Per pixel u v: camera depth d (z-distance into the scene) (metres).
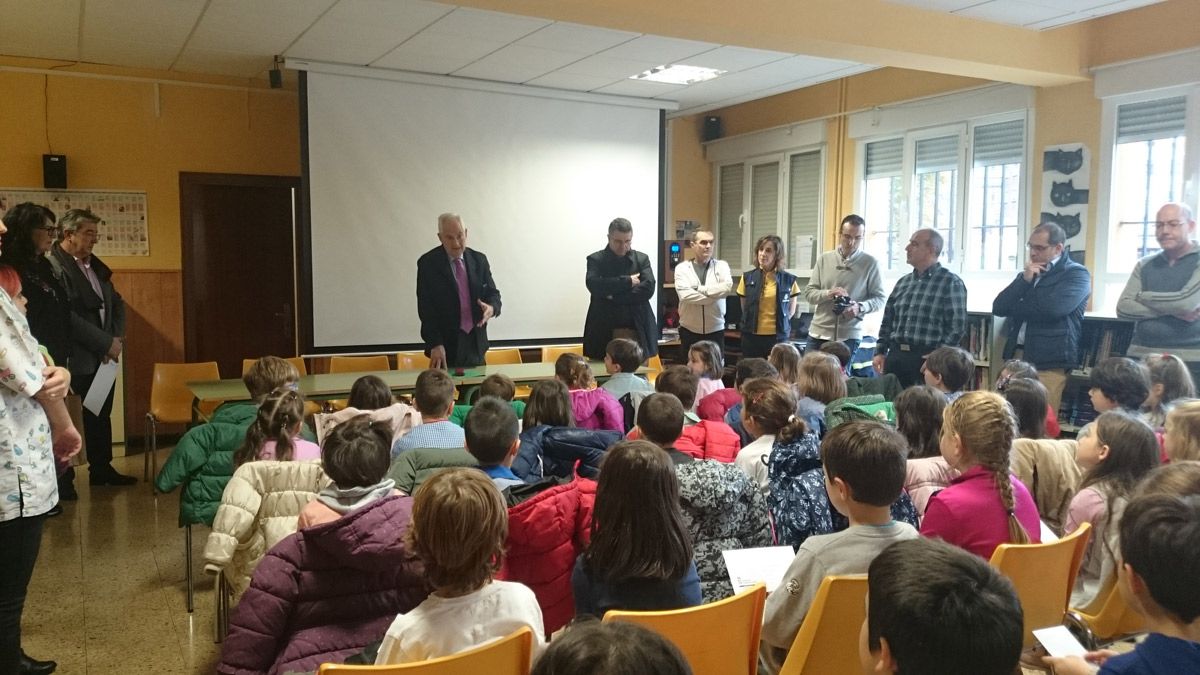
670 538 1.80
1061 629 1.61
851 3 4.60
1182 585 1.22
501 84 6.73
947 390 3.55
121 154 6.38
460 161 6.64
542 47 5.66
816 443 2.41
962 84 6.11
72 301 4.76
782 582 1.84
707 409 3.80
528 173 6.92
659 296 7.59
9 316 2.01
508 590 1.61
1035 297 4.74
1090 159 5.33
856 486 1.79
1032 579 1.92
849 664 1.68
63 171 6.10
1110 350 4.86
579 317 7.22
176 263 6.63
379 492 2.07
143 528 4.41
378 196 6.36
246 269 7.00
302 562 1.88
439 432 3.09
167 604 3.42
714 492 2.14
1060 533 2.61
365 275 6.37
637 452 1.82
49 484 2.17
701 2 4.25
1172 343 4.32
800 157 7.64
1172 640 1.21
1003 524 2.02
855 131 6.98
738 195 8.37
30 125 6.07
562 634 0.89
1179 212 4.30
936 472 2.44
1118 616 2.15
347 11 4.87
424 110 6.46
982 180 6.07
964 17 4.89
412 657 1.53
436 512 1.54
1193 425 2.27
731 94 7.26
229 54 5.91
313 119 6.10
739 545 2.23
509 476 2.54
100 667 2.88
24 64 6.02
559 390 3.15
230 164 6.73
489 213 6.79
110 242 6.39
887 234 6.87
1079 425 5.02
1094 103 5.30
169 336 6.65
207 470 3.10
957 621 0.97
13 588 2.17
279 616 1.85
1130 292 4.51
